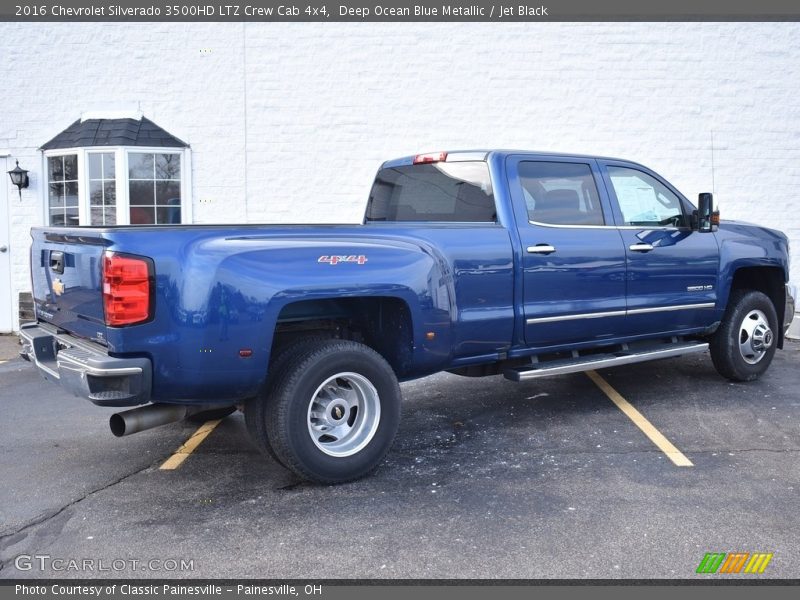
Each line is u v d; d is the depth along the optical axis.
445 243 4.70
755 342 6.58
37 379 7.30
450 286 4.64
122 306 3.62
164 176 9.60
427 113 9.84
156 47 9.59
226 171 9.72
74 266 4.10
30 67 9.58
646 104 10.02
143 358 3.69
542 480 4.34
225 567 3.35
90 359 3.69
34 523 3.84
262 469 4.64
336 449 4.28
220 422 5.77
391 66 9.78
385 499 4.09
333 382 4.32
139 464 4.76
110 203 9.47
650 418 5.60
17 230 9.75
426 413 5.90
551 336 5.26
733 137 10.12
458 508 3.95
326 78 9.74
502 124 9.93
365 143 9.83
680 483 4.25
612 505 3.95
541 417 5.70
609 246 5.50
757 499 4.00
